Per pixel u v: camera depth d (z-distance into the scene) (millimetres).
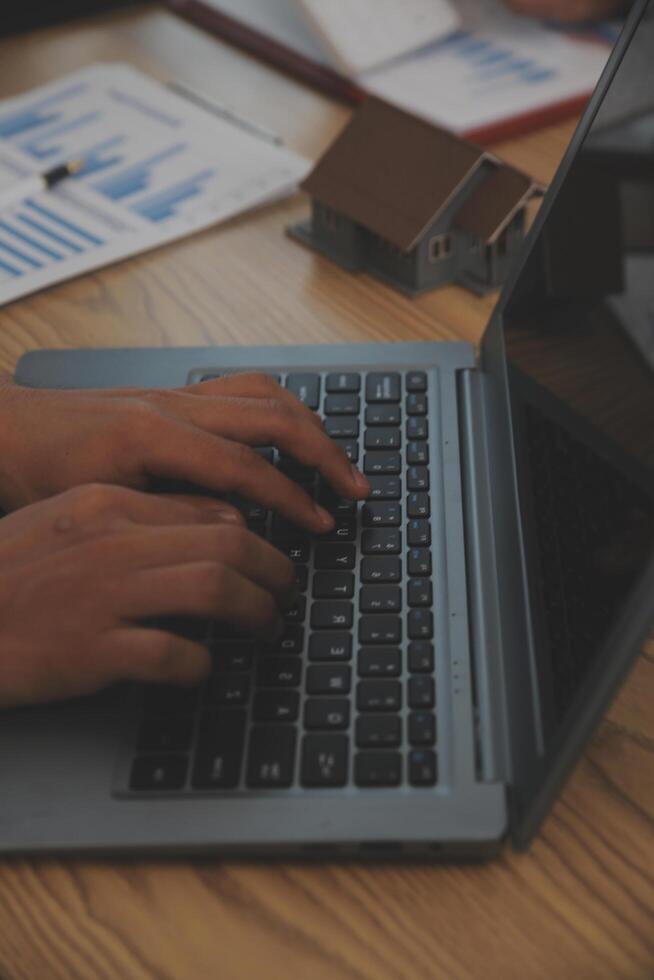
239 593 475
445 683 481
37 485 577
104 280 791
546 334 582
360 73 990
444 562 541
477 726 466
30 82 1050
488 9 1095
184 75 1056
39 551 500
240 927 420
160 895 431
